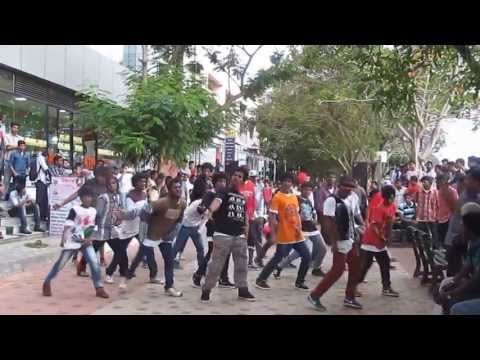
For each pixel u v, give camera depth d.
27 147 17.67
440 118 24.42
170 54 18.97
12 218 13.84
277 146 50.62
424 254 9.98
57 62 18.69
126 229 9.41
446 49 8.42
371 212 9.20
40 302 7.90
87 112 14.45
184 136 13.90
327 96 27.92
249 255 11.91
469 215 5.79
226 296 8.77
